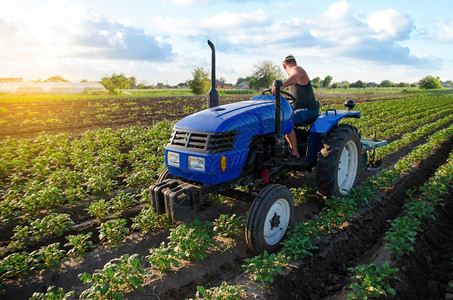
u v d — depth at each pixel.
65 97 35.69
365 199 5.03
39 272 3.60
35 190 5.56
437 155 9.31
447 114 20.95
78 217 5.04
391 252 3.86
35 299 2.92
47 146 9.25
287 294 3.32
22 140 9.71
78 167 7.38
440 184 5.75
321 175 4.88
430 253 4.24
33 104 24.89
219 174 3.56
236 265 3.81
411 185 6.61
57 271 3.62
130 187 6.36
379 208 5.35
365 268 3.32
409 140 10.81
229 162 3.62
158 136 10.52
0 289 3.36
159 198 3.62
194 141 3.67
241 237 4.15
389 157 8.72
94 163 7.63
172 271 3.51
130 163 8.00
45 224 4.30
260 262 3.32
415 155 8.16
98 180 6.14
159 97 37.91
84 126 13.65
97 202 5.24
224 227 4.14
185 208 3.52
